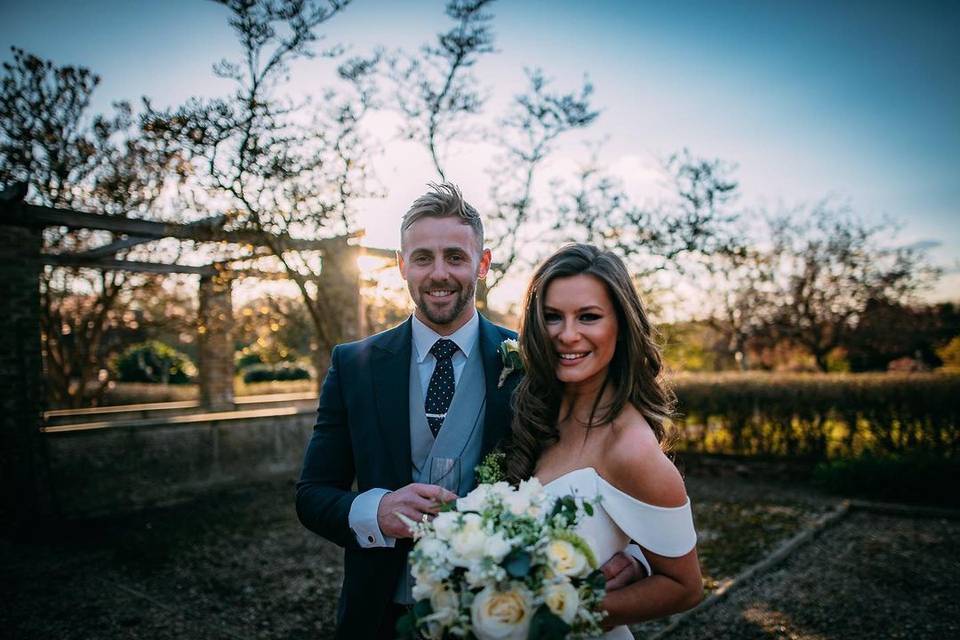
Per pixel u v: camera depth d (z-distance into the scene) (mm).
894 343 15344
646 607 1448
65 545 5613
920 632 3646
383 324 7273
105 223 6773
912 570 4645
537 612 1205
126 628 3879
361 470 1829
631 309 1598
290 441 8602
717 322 13477
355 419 1867
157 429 7219
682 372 10109
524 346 1709
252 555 5363
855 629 3703
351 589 1741
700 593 1495
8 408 6215
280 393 18031
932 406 7480
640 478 1467
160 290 11398
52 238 10164
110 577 4820
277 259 5578
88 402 12172
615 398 1600
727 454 8961
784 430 8648
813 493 7520
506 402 1871
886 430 7887
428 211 1846
